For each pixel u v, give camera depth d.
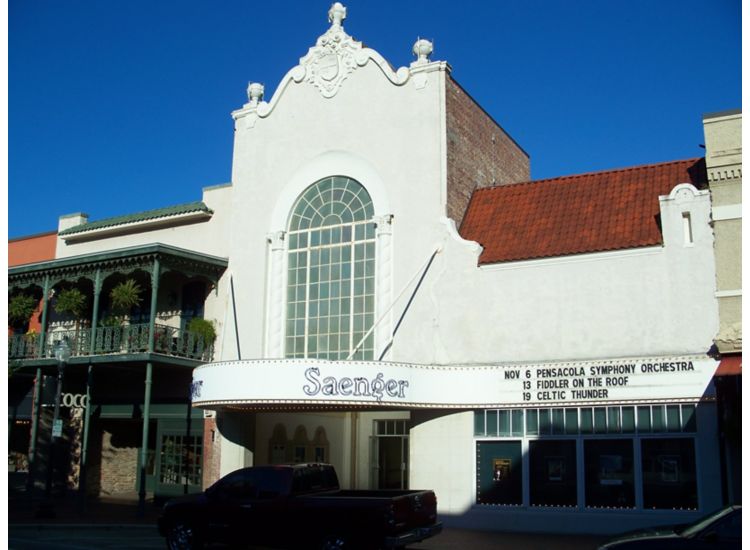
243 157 26.03
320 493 15.55
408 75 23.58
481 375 20.59
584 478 19.16
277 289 24.36
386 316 22.38
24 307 28.47
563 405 19.61
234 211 25.77
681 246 19.08
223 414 24.34
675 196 19.38
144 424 23.14
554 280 20.39
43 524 19.70
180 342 24.70
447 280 21.70
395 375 20.05
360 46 24.66
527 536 18.61
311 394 19.83
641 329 19.16
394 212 22.94
